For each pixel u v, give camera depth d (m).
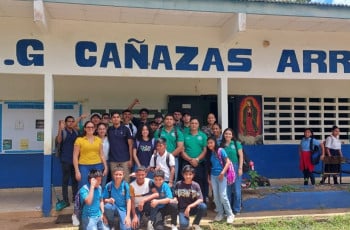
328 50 7.65
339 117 10.13
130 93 9.04
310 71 7.57
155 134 6.73
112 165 6.47
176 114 7.17
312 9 6.63
